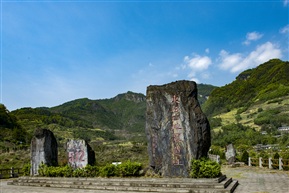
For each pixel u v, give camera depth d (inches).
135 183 546.0
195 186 494.0
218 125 3112.7
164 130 571.5
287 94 3292.3
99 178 610.9
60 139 2834.6
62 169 692.1
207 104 4441.4
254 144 2103.8
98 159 1261.1
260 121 2753.4
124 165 600.1
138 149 1488.7
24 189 639.1
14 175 992.2
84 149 697.0
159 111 583.2
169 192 494.9
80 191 560.7
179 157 548.4
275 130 2428.6
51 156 781.9
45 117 3853.3
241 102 3811.5
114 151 1478.8
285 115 2726.4
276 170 882.8
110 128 5290.4
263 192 491.2
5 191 617.0
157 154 573.9
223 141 2305.6
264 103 3380.9
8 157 1643.7
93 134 3693.4
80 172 661.9
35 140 787.4
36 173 768.9
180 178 526.0
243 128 2664.9
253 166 1066.7
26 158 1620.3
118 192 523.8
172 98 573.0
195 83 573.6
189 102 557.6
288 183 597.6
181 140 551.2
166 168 557.9
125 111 6614.2
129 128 5516.7
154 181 534.9
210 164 522.0
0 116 2856.8
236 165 1101.7
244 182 634.2
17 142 2495.1
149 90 604.4
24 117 3713.1
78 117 4997.5
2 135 2573.8
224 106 4079.7
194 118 545.3
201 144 539.5
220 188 479.8
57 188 629.0
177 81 579.5
